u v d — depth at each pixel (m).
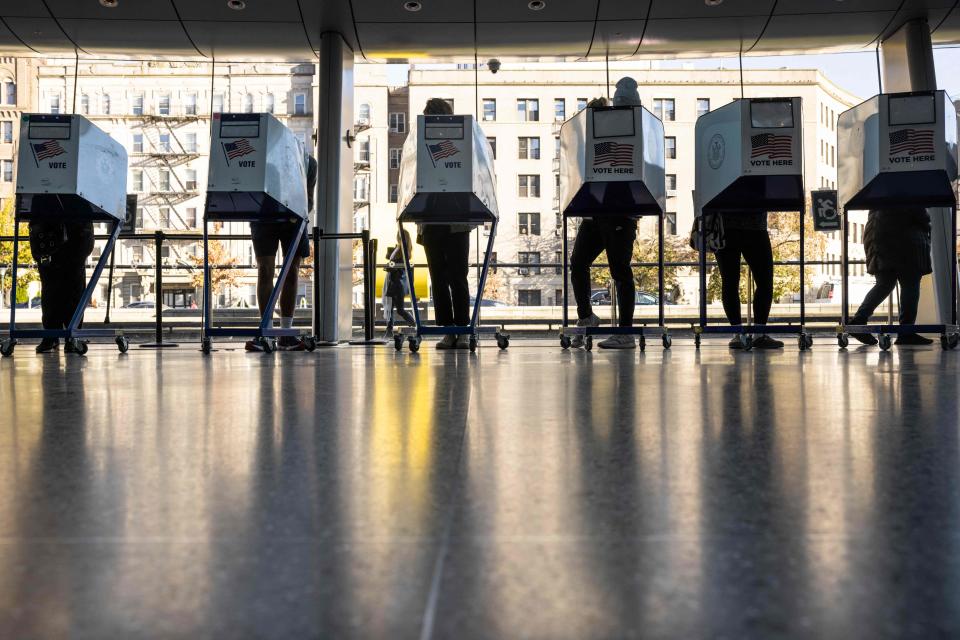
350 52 8.36
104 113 13.30
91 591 0.71
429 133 5.55
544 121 14.22
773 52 8.67
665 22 8.01
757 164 5.29
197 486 1.18
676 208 26.44
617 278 5.75
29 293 14.56
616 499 1.07
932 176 5.29
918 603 0.67
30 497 1.11
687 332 11.31
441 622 0.63
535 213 17.75
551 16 7.87
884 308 11.66
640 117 5.58
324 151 8.06
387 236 10.60
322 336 8.00
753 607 0.66
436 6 7.70
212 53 8.65
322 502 1.07
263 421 1.94
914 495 1.09
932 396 2.40
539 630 0.61
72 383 3.13
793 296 22.64
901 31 8.08
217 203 5.68
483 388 2.79
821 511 1.00
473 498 1.08
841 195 5.74
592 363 4.24
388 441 1.61
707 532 0.90
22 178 5.31
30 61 12.34
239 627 0.62
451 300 6.18
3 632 0.62
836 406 2.17
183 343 7.97
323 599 0.69
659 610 0.65
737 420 1.90
